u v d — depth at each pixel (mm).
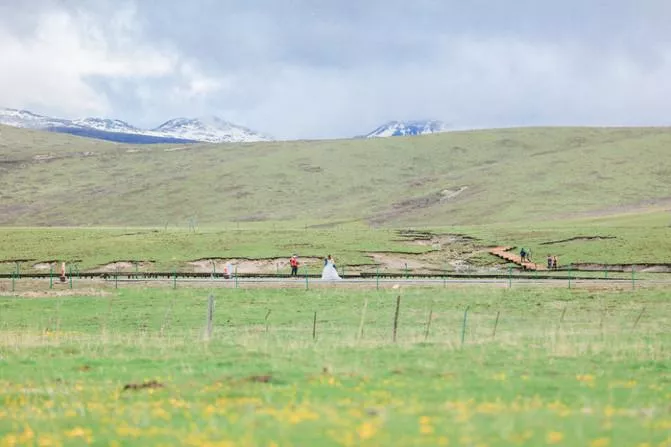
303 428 25500
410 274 117375
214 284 104125
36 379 37812
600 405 28766
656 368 39656
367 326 69625
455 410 27766
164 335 63406
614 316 75750
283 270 131625
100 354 46219
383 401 30297
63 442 25328
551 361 41125
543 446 22375
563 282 103750
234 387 33938
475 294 92062
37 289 99562
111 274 122125
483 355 43438
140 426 26953
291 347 47938
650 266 127375
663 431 24172
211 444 23781
